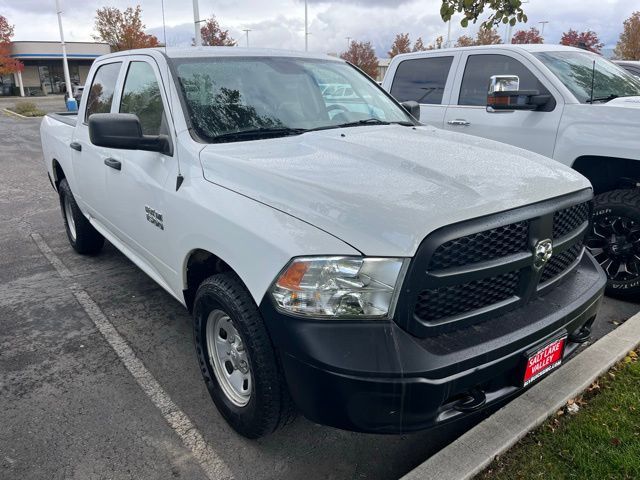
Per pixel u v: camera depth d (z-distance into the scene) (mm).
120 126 2854
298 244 2076
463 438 2488
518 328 2193
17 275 4926
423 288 1978
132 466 2521
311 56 3904
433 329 2041
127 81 3736
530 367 2234
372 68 34094
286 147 2826
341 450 2650
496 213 2123
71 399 3033
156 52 3406
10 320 4004
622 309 4062
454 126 5484
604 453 2439
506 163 2596
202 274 2986
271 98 3291
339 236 2023
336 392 1971
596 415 2703
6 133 17266
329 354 1961
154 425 2818
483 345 2068
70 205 5121
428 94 5918
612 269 4215
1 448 2633
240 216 2352
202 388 3152
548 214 2270
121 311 4148
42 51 45219
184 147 2877
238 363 2613
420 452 2641
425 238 1952
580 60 5199
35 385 3166
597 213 4125
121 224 3814
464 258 2066
